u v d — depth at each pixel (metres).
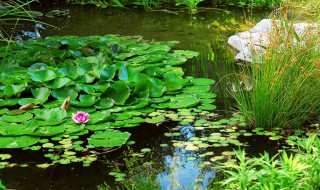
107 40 6.09
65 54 5.45
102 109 4.30
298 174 2.95
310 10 7.18
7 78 4.75
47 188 3.26
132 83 4.68
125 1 8.82
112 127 4.03
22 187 3.26
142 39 6.50
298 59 4.18
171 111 4.39
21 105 4.43
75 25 7.20
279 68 4.10
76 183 3.32
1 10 7.09
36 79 4.62
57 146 3.75
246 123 4.21
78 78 4.78
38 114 4.11
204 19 7.77
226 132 4.07
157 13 8.16
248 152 3.75
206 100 4.61
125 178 3.37
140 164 3.57
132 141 3.89
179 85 4.75
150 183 3.12
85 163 3.55
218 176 3.40
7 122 4.02
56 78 4.64
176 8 8.55
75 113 4.20
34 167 3.51
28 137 3.83
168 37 6.68
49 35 6.62
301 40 4.38
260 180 2.74
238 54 5.79
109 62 5.23
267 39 4.93
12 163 3.55
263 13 8.16
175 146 3.83
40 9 8.11
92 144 3.75
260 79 4.23
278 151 3.76
